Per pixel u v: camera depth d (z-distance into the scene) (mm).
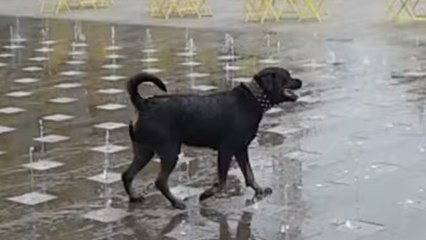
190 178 8023
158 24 20844
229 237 6512
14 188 7820
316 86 12555
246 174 7480
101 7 25141
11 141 9586
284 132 9758
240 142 7262
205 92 12266
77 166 8539
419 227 6645
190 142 7180
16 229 6758
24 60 15742
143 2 26141
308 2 21469
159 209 7188
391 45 16578
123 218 6984
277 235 6527
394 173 8055
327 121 10297
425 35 17938
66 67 14867
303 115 10617
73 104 11633
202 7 23922
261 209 7133
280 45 16922
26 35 19422
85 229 6742
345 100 11508
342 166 8328
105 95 12234
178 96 7184
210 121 7117
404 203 7199
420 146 9008
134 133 7164
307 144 9211
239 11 23281
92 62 15352
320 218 6879
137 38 18406
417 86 12398
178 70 14273
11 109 11320
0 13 24203
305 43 17156
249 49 16469
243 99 7227
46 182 8008
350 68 14094
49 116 10875
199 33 19000
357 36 18016
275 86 7203
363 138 9406
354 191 7543
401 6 22094
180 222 6863
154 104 7102
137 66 14781
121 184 7902
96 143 9453
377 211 7012
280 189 7645
